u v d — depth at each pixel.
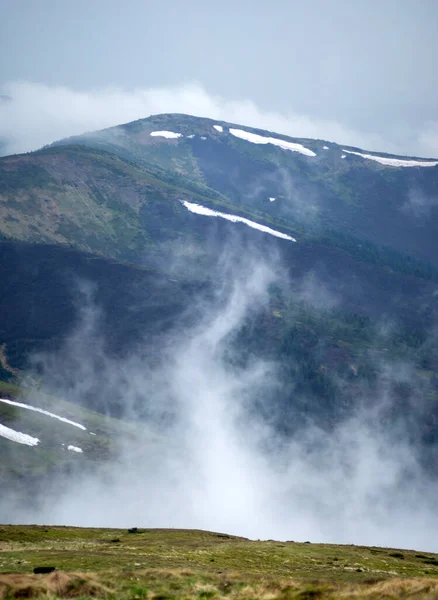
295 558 59.56
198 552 58.84
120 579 41.66
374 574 53.22
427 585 41.66
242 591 40.91
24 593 38.25
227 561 55.56
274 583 42.47
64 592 39.09
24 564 47.97
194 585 41.31
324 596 40.16
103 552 56.53
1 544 60.00
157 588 40.62
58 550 56.56
